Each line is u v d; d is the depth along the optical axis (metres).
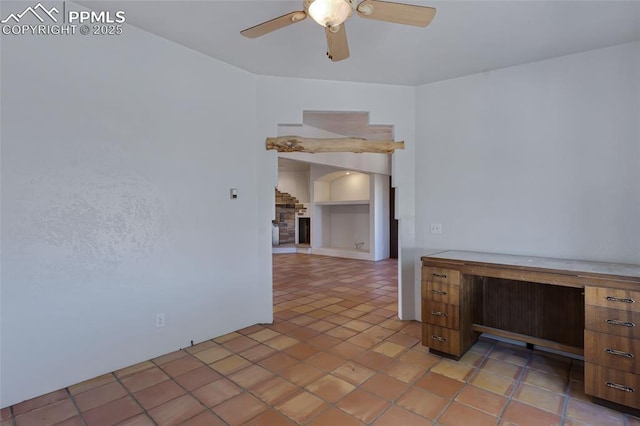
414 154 3.85
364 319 3.89
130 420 2.05
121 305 2.68
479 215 3.43
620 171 2.78
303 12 1.88
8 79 2.16
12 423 2.02
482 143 3.42
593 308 2.22
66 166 2.39
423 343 3.02
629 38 2.70
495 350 3.06
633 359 2.08
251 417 2.08
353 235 9.37
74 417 2.08
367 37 2.78
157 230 2.88
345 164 7.18
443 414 2.11
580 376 2.59
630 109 2.74
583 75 2.93
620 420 2.05
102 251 2.58
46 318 2.32
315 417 2.08
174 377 2.56
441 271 2.92
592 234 2.88
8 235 2.17
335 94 3.76
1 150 2.13
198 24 2.67
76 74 2.43
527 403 2.23
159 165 2.89
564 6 2.31
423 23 1.98
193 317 3.15
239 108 3.50
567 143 2.99
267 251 3.72
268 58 3.26
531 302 3.05
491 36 2.74
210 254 3.27
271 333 3.44
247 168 3.57
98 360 2.57
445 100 3.65
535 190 3.13
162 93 2.90
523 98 3.21
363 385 2.46
